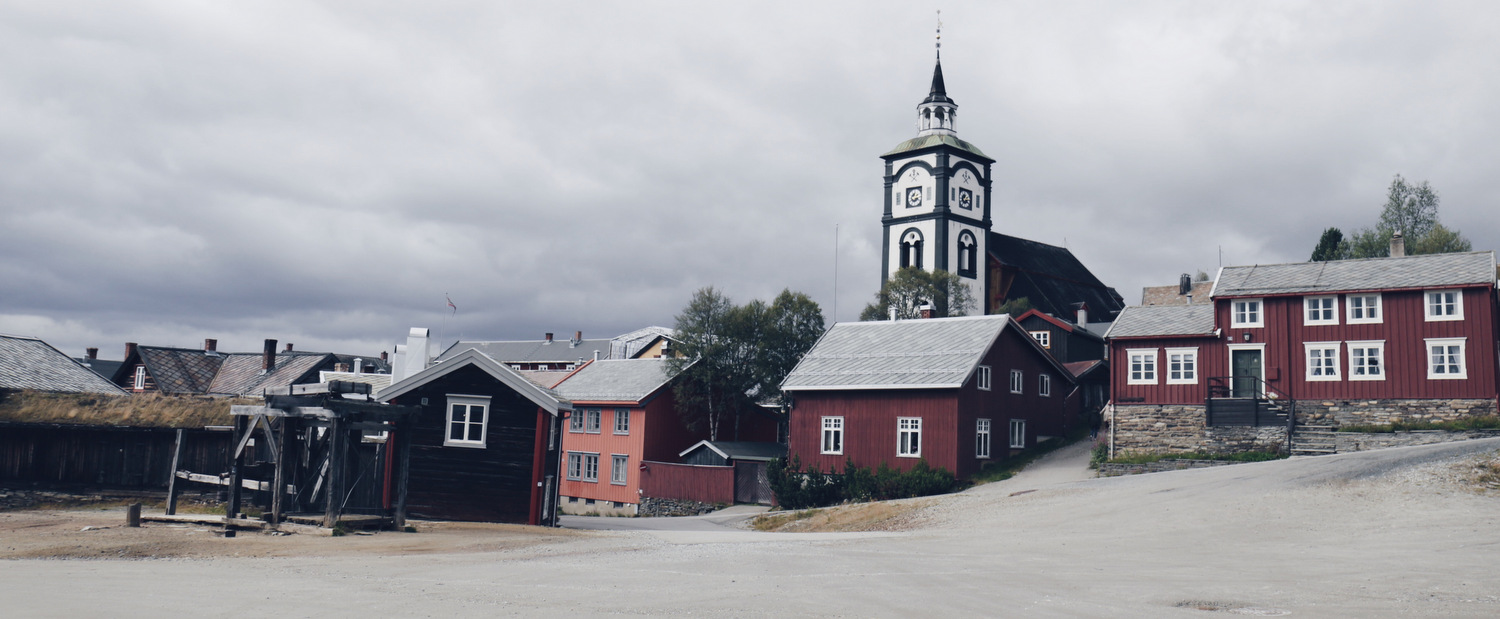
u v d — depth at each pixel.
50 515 27.03
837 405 50.22
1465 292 42.28
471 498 30.72
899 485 43.69
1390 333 43.62
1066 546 21.38
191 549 18.77
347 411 23.56
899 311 77.12
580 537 25.30
